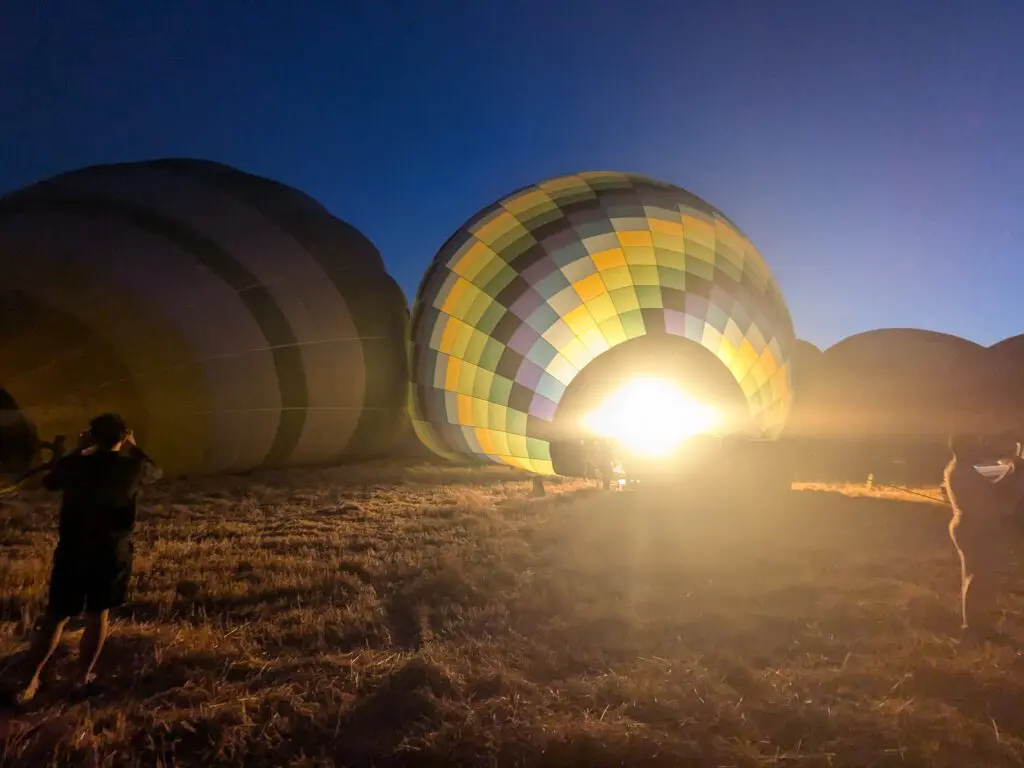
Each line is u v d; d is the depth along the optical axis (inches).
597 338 513.3
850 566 285.4
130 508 183.6
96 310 480.4
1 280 467.2
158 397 498.6
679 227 550.9
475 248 569.6
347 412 652.1
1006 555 285.3
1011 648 199.0
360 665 193.0
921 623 219.8
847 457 616.1
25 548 324.5
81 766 144.2
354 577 278.1
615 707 168.6
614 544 330.0
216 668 194.2
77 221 519.2
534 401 518.6
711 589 259.1
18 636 211.8
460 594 258.2
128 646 205.0
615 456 494.0
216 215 590.9
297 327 593.0
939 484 555.8
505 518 410.3
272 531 377.4
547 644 208.1
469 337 550.6
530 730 154.9
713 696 171.8
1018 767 141.6
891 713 162.2
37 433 448.5
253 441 578.9
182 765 147.3
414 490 536.1
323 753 149.3
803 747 150.9
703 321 518.3
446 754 147.5
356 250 690.8
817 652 199.9
